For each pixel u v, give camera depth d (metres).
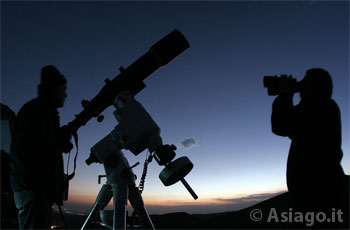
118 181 2.48
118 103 2.83
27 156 2.19
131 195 2.55
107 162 2.54
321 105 2.15
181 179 2.77
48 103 2.34
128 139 2.57
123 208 2.37
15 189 2.24
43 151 2.23
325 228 2.00
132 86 2.98
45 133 2.24
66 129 2.66
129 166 2.62
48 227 2.26
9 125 2.28
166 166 2.60
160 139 2.67
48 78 2.38
